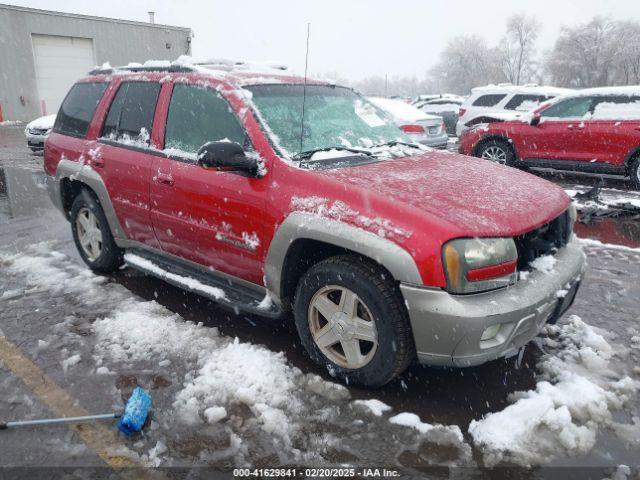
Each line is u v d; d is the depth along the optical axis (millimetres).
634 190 8328
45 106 25625
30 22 24375
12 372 3168
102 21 26344
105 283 4535
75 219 4805
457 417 2777
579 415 2746
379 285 2734
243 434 2629
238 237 3312
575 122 8711
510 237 2703
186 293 4340
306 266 3258
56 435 2631
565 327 3688
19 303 4105
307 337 3141
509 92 13883
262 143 3248
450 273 2545
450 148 14477
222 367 3145
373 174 3133
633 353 3379
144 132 4004
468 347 2592
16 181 9555
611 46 63469
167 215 3760
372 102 4465
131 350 3385
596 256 5258
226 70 3984
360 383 2953
